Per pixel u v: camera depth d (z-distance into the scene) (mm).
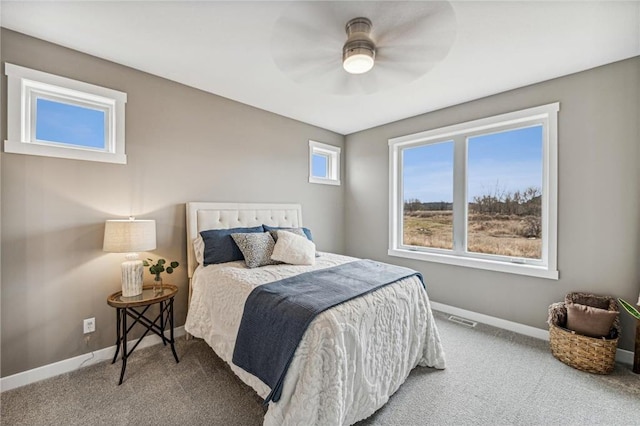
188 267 2770
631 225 2289
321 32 1730
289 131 3781
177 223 2760
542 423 1657
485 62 2348
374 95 3043
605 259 2402
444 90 2904
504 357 2371
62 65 2145
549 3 1685
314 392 1379
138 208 2518
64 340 2156
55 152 2109
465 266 3250
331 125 4105
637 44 2090
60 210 2143
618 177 2336
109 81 2354
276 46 1889
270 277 2139
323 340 1451
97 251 2299
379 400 1698
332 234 4398
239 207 3188
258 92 2988
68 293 2174
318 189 4180
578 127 2506
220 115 3078
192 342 2617
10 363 1954
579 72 2496
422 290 2256
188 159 2834
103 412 1724
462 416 1708
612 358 2104
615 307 2285
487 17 1799
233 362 1793
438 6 1499
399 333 1913
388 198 4008
